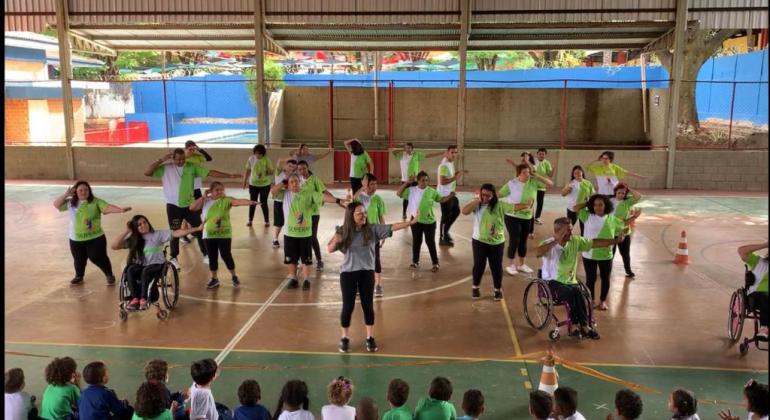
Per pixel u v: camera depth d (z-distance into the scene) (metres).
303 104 24.92
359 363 6.61
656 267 10.41
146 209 15.27
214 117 37.97
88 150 20.78
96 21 20.03
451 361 6.66
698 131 23.19
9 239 12.17
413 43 21.77
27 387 6.01
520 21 19.25
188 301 8.62
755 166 19.38
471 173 20.30
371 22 19.59
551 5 19.11
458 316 8.06
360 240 6.68
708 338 7.31
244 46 23.09
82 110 28.17
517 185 9.80
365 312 6.88
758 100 23.19
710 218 14.63
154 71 36.81
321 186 9.25
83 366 6.49
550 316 7.99
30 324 7.69
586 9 19.02
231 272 9.23
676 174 19.69
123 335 7.36
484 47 22.11
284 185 9.09
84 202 8.95
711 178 19.59
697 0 18.73
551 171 13.59
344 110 24.88
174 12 19.80
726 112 25.98
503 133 24.50
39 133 25.36
